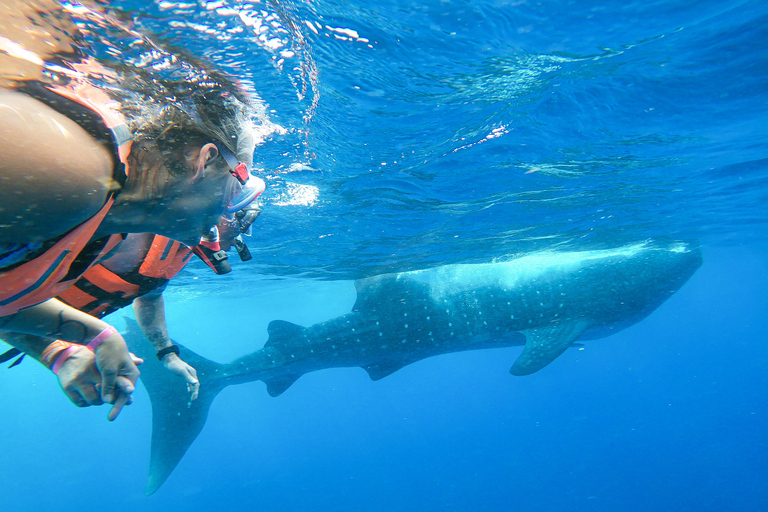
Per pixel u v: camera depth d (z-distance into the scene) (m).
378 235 8.98
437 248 10.60
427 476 41.81
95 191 0.95
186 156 1.25
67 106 0.94
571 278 9.03
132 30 1.86
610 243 12.91
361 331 8.46
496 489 34.03
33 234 0.91
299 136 4.27
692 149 6.78
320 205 6.76
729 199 11.00
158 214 1.25
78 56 1.59
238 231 2.13
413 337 8.57
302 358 8.24
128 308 18.58
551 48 3.77
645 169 7.40
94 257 1.28
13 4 1.40
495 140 5.36
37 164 0.81
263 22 2.43
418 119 4.51
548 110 4.87
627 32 3.72
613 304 9.10
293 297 23.89
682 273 9.61
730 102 5.23
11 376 55.25
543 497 31.53
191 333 39.53
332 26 3.04
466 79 3.95
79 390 1.51
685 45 4.05
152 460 6.75
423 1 3.15
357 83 3.78
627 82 4.63
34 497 53.59
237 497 40.66
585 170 6.89
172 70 2.16
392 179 6.08
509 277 8.97
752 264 35.56
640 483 31.50
